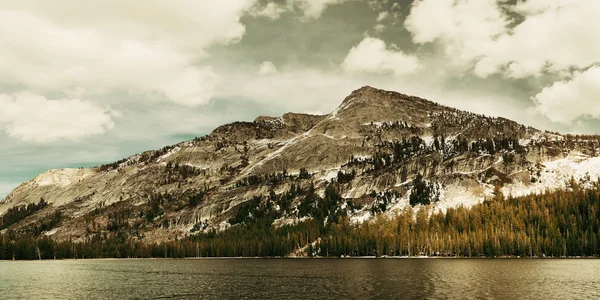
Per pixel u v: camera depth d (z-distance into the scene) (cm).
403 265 16638
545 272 13212
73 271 18138
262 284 11919
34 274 16725
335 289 10469
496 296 9044
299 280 12588
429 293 9506
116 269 18938
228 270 16850
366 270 14925
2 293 11212
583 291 9581
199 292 10694
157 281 13388
